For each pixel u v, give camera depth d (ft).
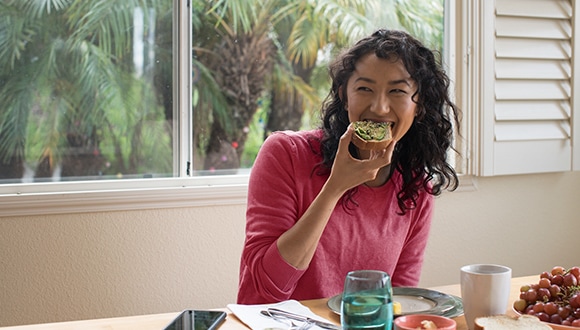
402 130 5.74
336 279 6.07
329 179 5.42
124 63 8.78
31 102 8.41
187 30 9.00
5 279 8.07
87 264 8.36
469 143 9.89
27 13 8.36
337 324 4.86
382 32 5.90
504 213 10.27
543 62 10.16
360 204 6.09
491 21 9.82
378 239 6.16
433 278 9.93
